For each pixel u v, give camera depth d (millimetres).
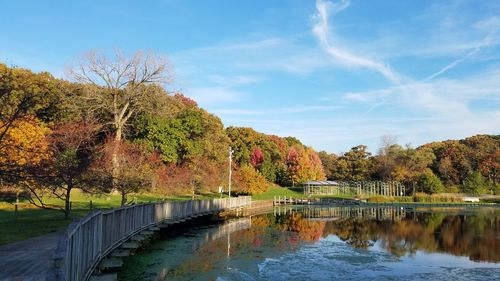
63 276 5691
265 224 37250
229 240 26000
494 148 105062
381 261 20250
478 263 20141
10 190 26688
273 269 17906
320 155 127125
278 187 90688
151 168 32375
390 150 98312
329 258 20641
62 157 20938
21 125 21078
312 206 67875
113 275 13055
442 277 17266
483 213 53938
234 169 63750
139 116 49562
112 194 40094
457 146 106250
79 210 27328
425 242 27156
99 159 23156
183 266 17875
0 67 39250
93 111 44594
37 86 38500
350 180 101688
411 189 87812
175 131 49562
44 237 15172
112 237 15195
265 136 108125
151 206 22844
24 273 9719
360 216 48562
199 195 58406
